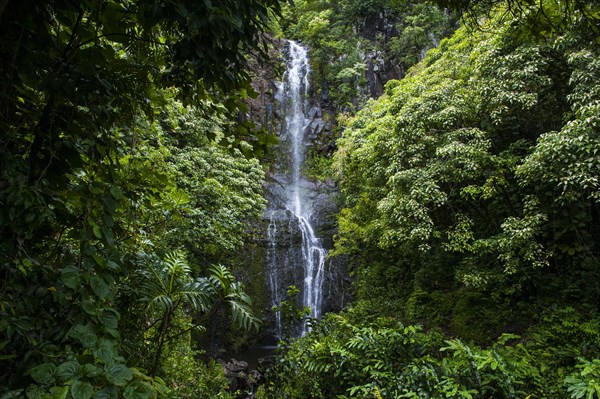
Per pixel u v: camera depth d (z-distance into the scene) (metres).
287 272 13.89
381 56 19.81
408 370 4.21
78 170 2.21
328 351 5.02
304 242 14.51
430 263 9.50
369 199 10.76
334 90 19.64
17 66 1.81
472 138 7.37
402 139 7.79
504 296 7.49
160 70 2.40
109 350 1.64
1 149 1.69
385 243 8.39
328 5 21.42
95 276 1.83
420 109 7.49
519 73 6.45
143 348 3.04
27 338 1.60
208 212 8.29
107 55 2.14
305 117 19.09
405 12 20.11
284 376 5.24
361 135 11.52
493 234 8.12
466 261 7.95
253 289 13.12
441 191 7.45
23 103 2.00
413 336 5.45
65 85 1.84
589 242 6.58
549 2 2.98
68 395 1.47
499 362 4.16
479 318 7.32
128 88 2.29
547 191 6.53
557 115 7.21
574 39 5.92
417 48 19.11
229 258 12.66
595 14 3.02
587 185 5.14
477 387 3.96
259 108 17.98
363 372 4.61
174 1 1.54
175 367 4.20
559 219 6.57
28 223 1.68
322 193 16.72
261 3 2.05
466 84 8.08
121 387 1.58
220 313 11.84
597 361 3.95
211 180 8.11
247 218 13.43
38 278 1.76
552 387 4.28
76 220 2.04
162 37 2.29
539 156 5.66
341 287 13.57
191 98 2.40
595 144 5.12
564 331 5.63
